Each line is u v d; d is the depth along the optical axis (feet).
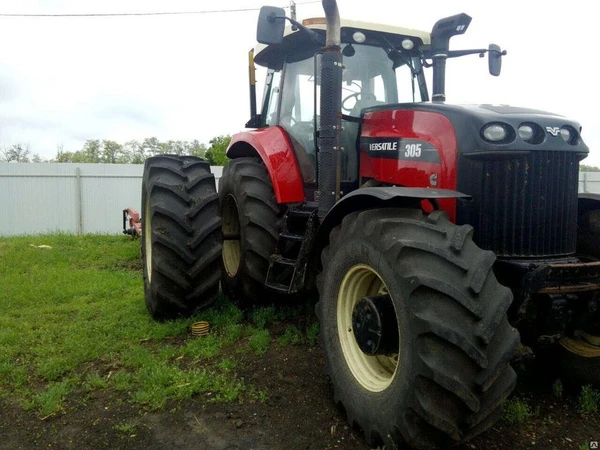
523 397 9.93
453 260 7.11
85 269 21.94
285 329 13.43
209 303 13.87
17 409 9.48
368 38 13.41
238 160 15.72
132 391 10.01
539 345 8.91
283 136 14.46
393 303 7.66
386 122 11.12
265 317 14.03
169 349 11.83
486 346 6.88
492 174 8.90
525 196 8.84
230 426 8.77
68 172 42.65
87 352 11.80
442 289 6.94
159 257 13.07
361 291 9.14
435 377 6.78
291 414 9.14
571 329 9.07
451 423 6.94
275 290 12.72
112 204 43.86
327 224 10.22
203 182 13.82
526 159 8.82
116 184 43.78
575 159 9.32
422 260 7.32
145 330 13.28
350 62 13.15
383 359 8.89
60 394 9.77
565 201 9.14
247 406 9.41
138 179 44.16
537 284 8.12
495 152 8.78
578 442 8.38
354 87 13.11
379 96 13.39
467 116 9.24
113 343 12.51
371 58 13.43
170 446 8.21
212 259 13.17
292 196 13.84
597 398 9.69
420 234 7.61
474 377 6.86
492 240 8.95
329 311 9.48
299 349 12.05
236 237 15.71
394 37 13.53
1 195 41.34
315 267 11.69
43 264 23.17
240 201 14.39
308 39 13.74
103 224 43.83
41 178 42.14
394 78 13.64
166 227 13.10
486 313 6.93
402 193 7.96
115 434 8.58
